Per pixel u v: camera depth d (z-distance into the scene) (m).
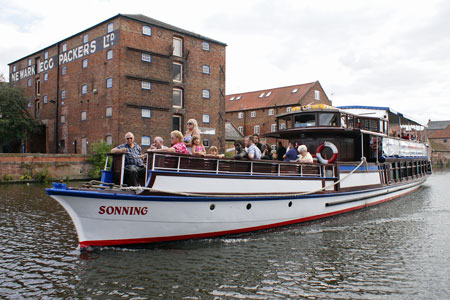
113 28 30.55
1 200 15.88
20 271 6.94
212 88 36.75
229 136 44.72
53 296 5.91
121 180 7.90
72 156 28.08
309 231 10.30
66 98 36.28
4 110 34.62
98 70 32.12
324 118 13.29
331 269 7.32
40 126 39.59
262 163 9.65
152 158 7.66
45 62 39.47
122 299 5.83
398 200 17.17
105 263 7.27
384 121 16.41
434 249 8.71
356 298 6.03
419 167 22.95
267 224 9.99
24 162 25.78
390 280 6.79
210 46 36.50
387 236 9.89
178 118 34.34
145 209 7.78
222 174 8.73
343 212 13.06
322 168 11.74
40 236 9.55
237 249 8.41
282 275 6.96
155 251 8.03
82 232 7.51
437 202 16.38
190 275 6.82
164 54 32.62
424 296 6.12
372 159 15.01
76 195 7.14
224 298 5.94
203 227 8.69
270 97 56.56
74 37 35.03
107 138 31.03
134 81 30.78
